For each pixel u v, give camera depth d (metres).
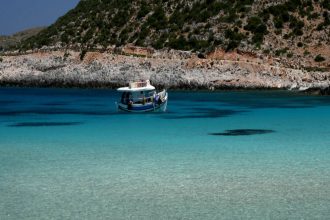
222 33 102.75
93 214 17.45
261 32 101.75
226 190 20.17
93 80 95.94
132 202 18.70
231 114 50.06
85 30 123.38
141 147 30.27
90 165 24.91
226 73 90.06
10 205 18.38
